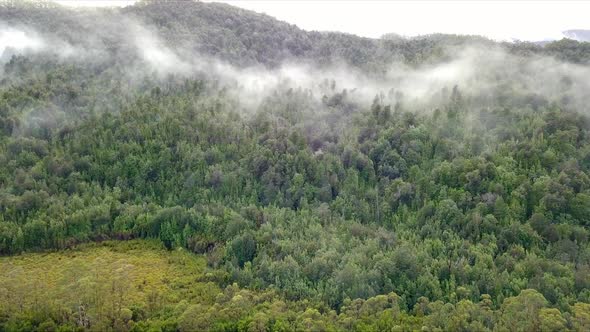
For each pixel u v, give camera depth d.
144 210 121.06
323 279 93.31
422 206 119.38
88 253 111.19
